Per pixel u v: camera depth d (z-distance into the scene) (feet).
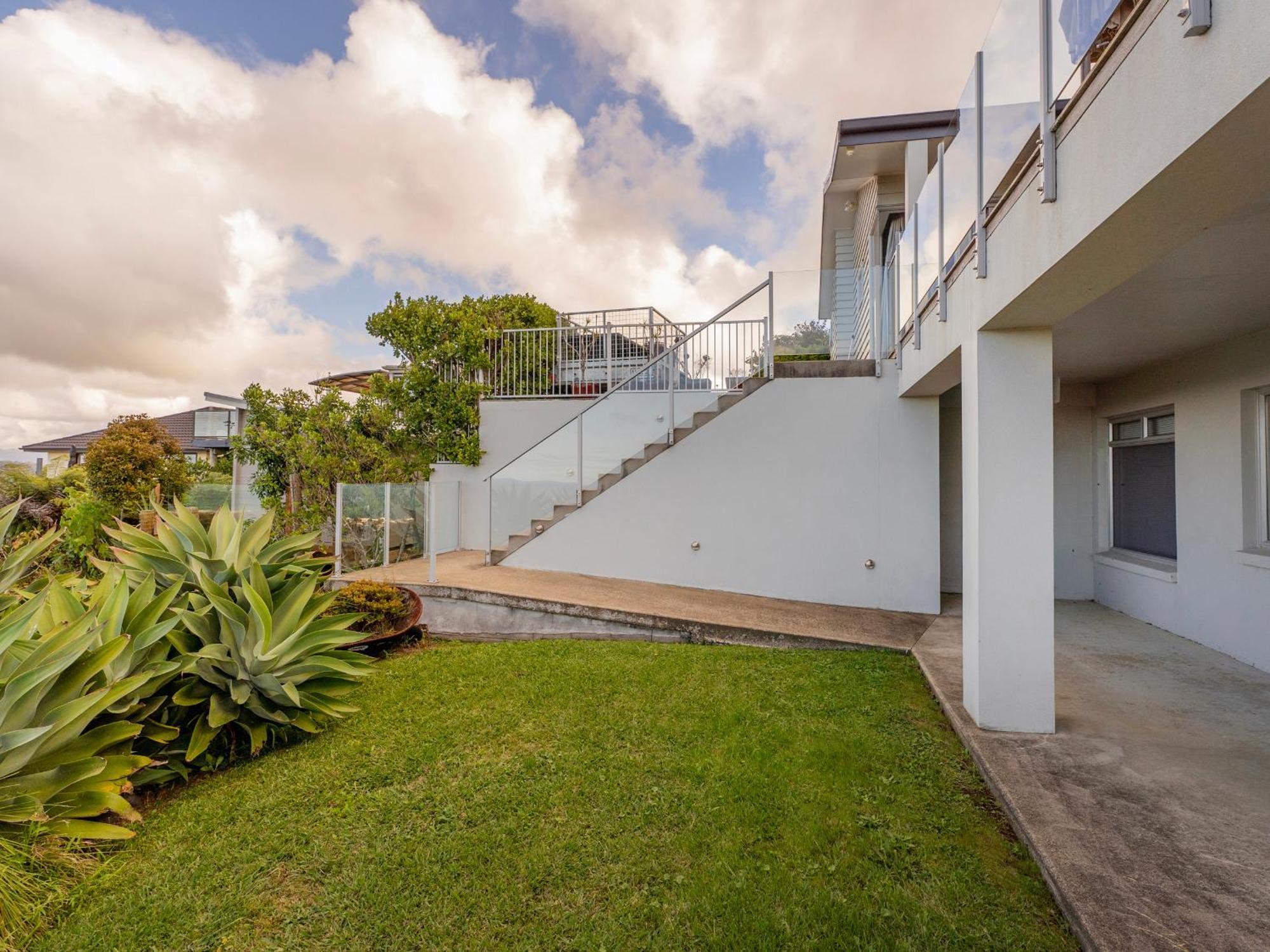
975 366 10.18
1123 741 9.51
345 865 7.06
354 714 11.63
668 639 17.38
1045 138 7.20
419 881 6.73
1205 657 14.29
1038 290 8.09
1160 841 6.75
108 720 8.80
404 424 30.68
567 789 8.70
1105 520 20.68
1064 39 6.96
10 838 6.78
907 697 12.25
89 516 26.96
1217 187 5.28
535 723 11.19
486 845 7.39
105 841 7.50
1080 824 7.12
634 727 10.87
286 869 7.02
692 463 22.48
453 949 5.74
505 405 30.63
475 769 9.41
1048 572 9.78
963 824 7.65
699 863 6.96
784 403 21.62
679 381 24.08
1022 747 9.29
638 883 6.63
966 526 10.85
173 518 12.21
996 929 5.80
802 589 21.35
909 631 17.44
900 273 19.45
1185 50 4.73
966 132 11.05
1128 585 18.74
